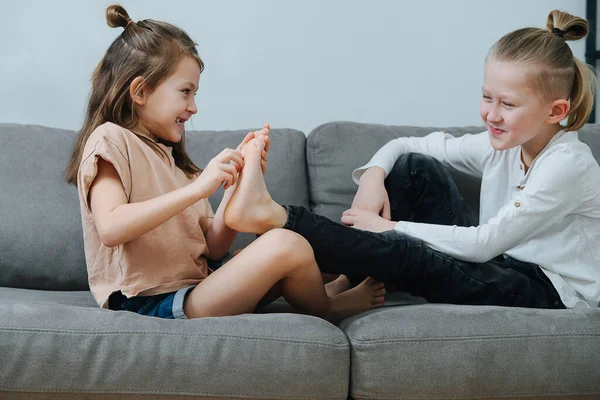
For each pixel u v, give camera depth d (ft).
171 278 4.63
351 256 4.62
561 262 4.98
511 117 4.85
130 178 4.61
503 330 4.11
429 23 8.18
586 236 5.00
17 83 7.60
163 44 4.94
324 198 6.32
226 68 7.91
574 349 4.10
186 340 3.84
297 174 6.40
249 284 4.35
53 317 3.83
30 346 3.72
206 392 3.85
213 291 4.38
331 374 3.93
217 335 3.88
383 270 4.71
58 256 5.73
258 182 4.54
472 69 8.24
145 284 4.52
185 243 4.79
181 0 7.82
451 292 4.79
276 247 4.31
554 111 4.96
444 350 4.02
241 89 7.95
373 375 3.98
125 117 5.01
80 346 3.76
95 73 5.18
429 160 5.66
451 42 8.21
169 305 4.44
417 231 4.97
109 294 4.50
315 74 8.04
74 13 7.66
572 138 5.08
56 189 5.87
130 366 3.77
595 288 4.94
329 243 4.58
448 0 8.19
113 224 4.24
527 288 4.84
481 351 4.04
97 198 4.41
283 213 4.58
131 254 4.54
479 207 6.16
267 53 7.97
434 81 8.19
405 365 3.99
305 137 6.67
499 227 4.86
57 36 7.64
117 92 4.93
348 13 8.07
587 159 4.95
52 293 5.46
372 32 8.10
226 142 6.36
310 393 3.92
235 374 3.84
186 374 3.81
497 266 4.95
